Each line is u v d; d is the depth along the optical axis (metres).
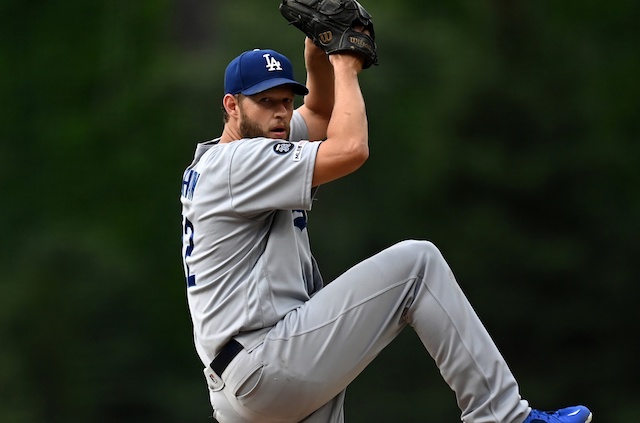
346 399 60.16
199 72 69.69
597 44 70.75
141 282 67.12
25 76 74.62
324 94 19.81
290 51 65.06
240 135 18.09
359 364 17.08
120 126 72.81
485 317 63.00
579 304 63.09
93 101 74.62
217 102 69.19
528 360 63.50
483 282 62.88
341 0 17.64
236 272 17.31
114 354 63.78
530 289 62.91
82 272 65.31
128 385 63.34
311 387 16.95
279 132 17.92
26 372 62.66
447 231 63.41
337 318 16.94
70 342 63.62
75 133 73.62
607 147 65.75
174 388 63.97
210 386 17.72
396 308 16.98
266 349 16.95
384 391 60.16
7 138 73.88
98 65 74.88
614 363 62.91
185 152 70.56
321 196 63.44
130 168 71.69
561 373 62.91
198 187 17.62
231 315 17.17
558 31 69.44
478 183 63.72
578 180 63.84
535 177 63.19
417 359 60.28
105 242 68.81
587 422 16.83
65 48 74.94
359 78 65.69
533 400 62.44
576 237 63.84
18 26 74.81
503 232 62.94
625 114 69.38
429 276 16.95
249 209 17.22
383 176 64.44
